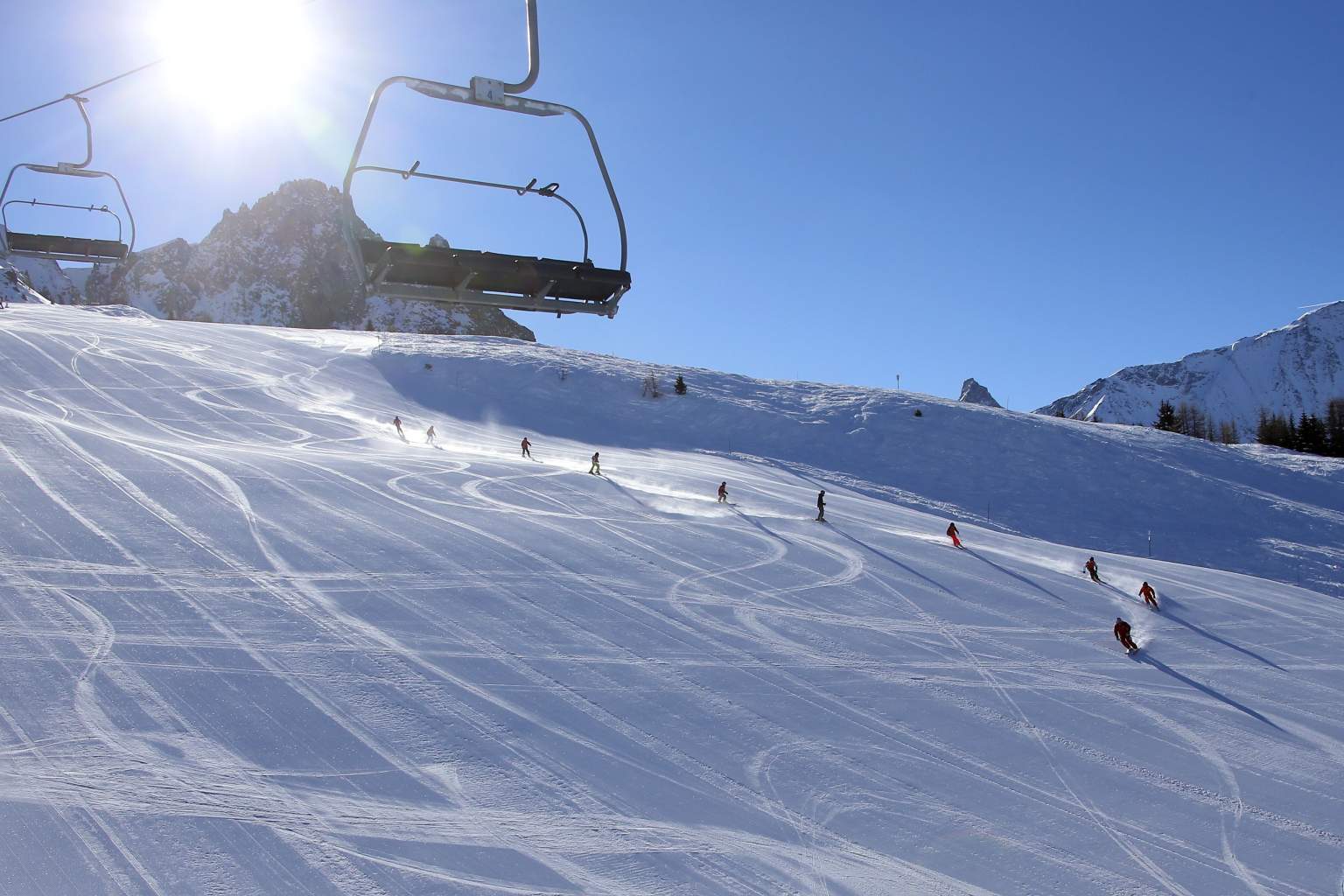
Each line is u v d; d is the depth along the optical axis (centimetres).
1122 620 2228
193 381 5234
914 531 3369
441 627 1975
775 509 3547
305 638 1859
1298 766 1670
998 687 1938
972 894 1254
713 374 7231
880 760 1598
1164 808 1509
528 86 806
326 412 4969
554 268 891
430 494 3127
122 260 1847
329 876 1157
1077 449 5728
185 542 2356
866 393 6831
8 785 1290
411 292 859
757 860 1288
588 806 1380
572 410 5950
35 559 2142
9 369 4916
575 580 2352
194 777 1352
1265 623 2458
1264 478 5838
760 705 1761
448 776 1420
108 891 1095
